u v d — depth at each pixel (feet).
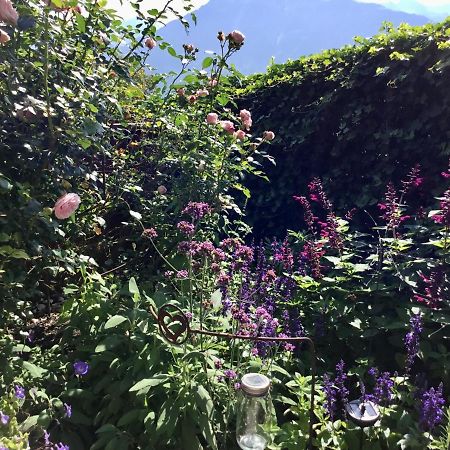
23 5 7.00
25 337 8.04
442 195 11.16
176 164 11.08
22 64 7.17
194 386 6.48
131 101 10.70
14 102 6.91
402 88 11.59
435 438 6.98
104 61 9.00
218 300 7.36
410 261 9.15
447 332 8.45
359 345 8.86
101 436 6.45
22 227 6.74
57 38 7.51
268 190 15.46
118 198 10.19
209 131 10.77
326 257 9.58
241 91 16.44
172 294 9.06
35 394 6.49
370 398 6.65
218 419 6.67
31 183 7.41
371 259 9.70
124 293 7.95
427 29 11.69
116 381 6.95
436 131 11.34
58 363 7.47
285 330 8.27
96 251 11.05
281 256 9.49
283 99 15.01
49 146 7.31
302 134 14.11
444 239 8.77
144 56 10.28
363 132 12.68
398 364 8.50
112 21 8.58
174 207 11.02
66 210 6.63
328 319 9.00
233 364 7.50
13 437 4.78
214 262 7.38
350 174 13.21
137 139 11.82
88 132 7.13
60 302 9.91
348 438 6.79
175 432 6.46
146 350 6.84
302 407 7.00
